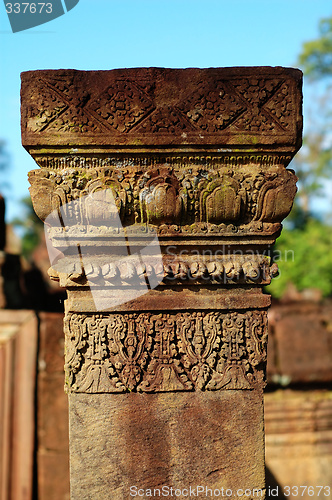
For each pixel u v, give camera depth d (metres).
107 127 1.88
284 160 1.97
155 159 1.92
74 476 1.94
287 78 1.93
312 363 4.28
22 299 4.58
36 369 3.91
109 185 1.89
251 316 2.01
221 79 1.91
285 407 4.27
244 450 1.99
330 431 4.29
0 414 3.86
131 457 1.95
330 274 9.52
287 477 4.20
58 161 1.90
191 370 1.98
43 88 1.88
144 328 1.97
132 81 1.89
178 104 1.90
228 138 1.90
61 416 3.89
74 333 1.96
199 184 1.91
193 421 1.98
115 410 1.96
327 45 15.17
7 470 3.82
